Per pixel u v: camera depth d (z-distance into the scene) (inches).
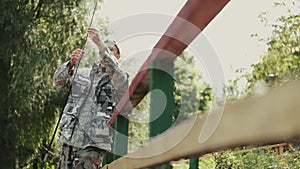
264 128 17.8
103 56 116.0
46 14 484.1
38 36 469.4
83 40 482.3
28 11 472.4
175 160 38.1
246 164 172.1
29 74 457.1
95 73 124.4
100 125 121.0
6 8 467.2
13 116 478.0
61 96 480.7
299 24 291.4
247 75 297.7
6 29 463.2
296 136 16.1
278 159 173.0
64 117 124.6
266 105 17.8
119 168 93.1
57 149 497.7
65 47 476.1
